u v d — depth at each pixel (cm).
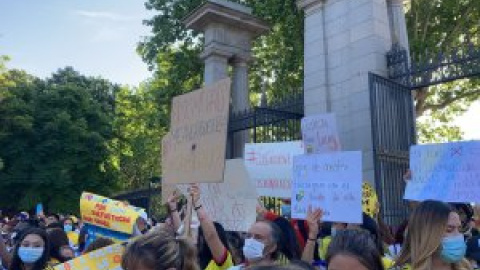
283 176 640
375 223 522
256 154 671
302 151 637
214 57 1524
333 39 1077
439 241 309
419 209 322
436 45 1952
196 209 459
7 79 3725
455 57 880
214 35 1523
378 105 894
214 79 1505
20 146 3475
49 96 3712
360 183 482
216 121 500
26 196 3453
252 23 1563
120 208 641
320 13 1114
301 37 1753
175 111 566
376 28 995
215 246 434
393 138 897
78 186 3684
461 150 507
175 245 252
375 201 593
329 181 504
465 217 531
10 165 3531
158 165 4131
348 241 248
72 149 3569
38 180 3447
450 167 511
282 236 399
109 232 648
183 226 495
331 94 1056
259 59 1955
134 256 240
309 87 1103
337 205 491
